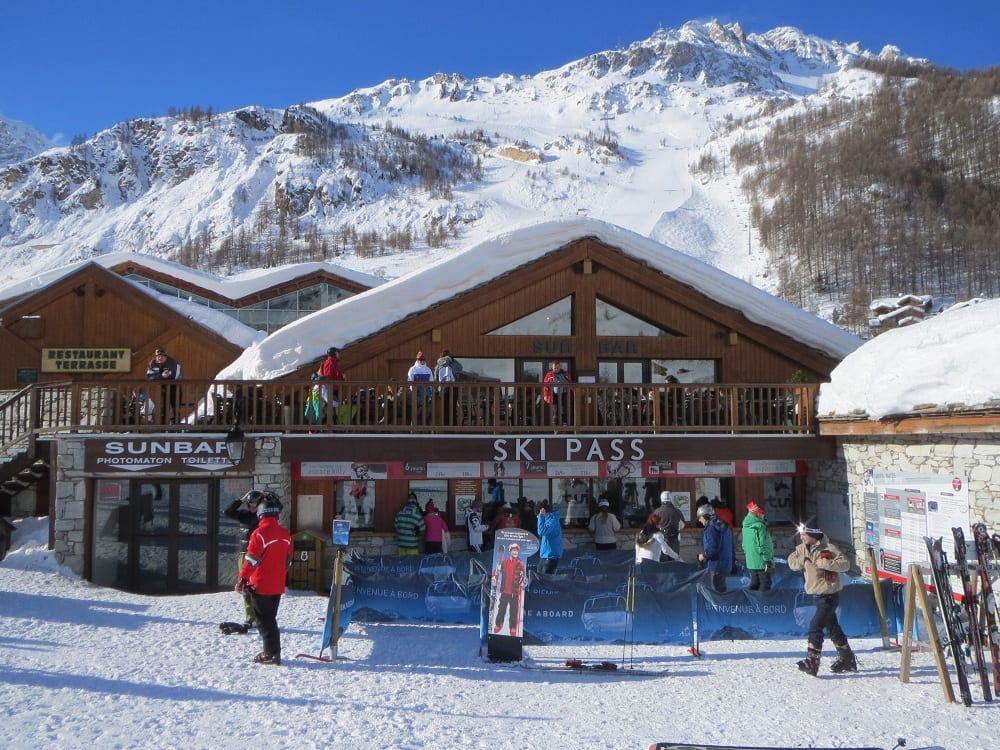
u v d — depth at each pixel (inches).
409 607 438.9
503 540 376.2
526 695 310.3
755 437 613.6
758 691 320.2
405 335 681.0
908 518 480.4
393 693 303.9
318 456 574.2
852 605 403.9
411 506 593.3
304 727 260.1
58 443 560.1
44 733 245.3
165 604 466.0
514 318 696.4
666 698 309.3
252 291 1194.6
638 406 613.6
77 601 461.7
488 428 593.0
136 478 582.6
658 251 702.5
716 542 467.2
